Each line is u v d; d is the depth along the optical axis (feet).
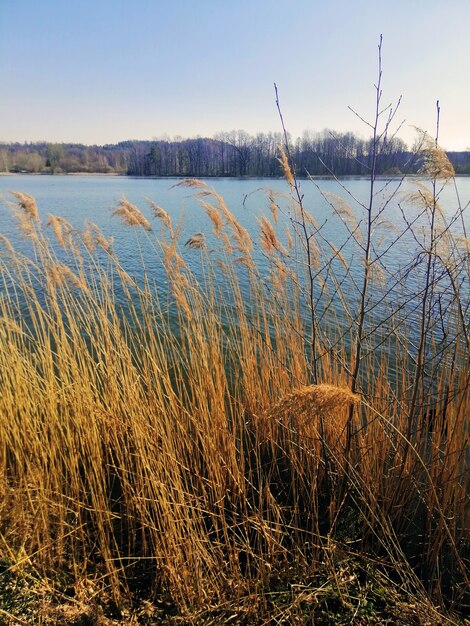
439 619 8.95
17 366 13.48
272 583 10.12
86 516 11.49
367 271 10.50
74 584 10.03
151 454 11.43
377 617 9.23
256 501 12.44
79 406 12.74
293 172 11.28
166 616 9.36
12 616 9.04
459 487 10.35
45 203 84.23
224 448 12.55
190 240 14.42
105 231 51.24
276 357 15.12
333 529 11.26
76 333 14.65
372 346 14.82
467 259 10.47
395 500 11.11
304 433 12.47
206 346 14.38
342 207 12.11
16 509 11.25
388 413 12.27
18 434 12.61
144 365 13.85
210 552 10.58
